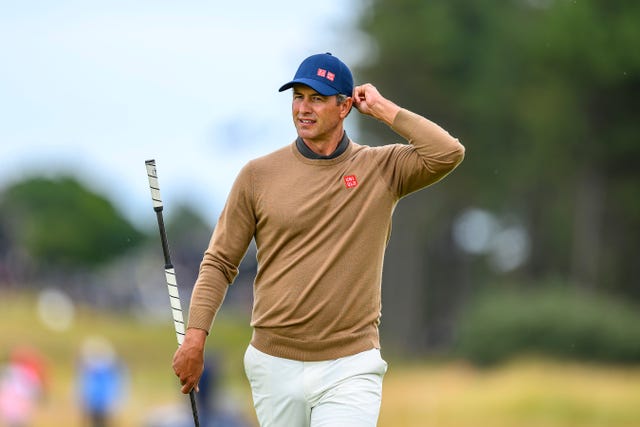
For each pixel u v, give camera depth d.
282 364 17.98
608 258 143.25
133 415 69.25
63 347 132.38
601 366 105.94
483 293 149.12
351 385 17.73
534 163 148.88
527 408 66.31
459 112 154.88
